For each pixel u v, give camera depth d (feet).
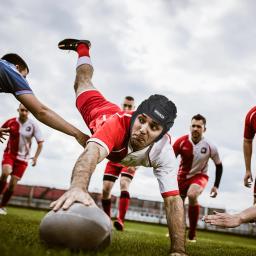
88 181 7.18
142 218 87.92
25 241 7.75
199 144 23.30
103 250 7.40
